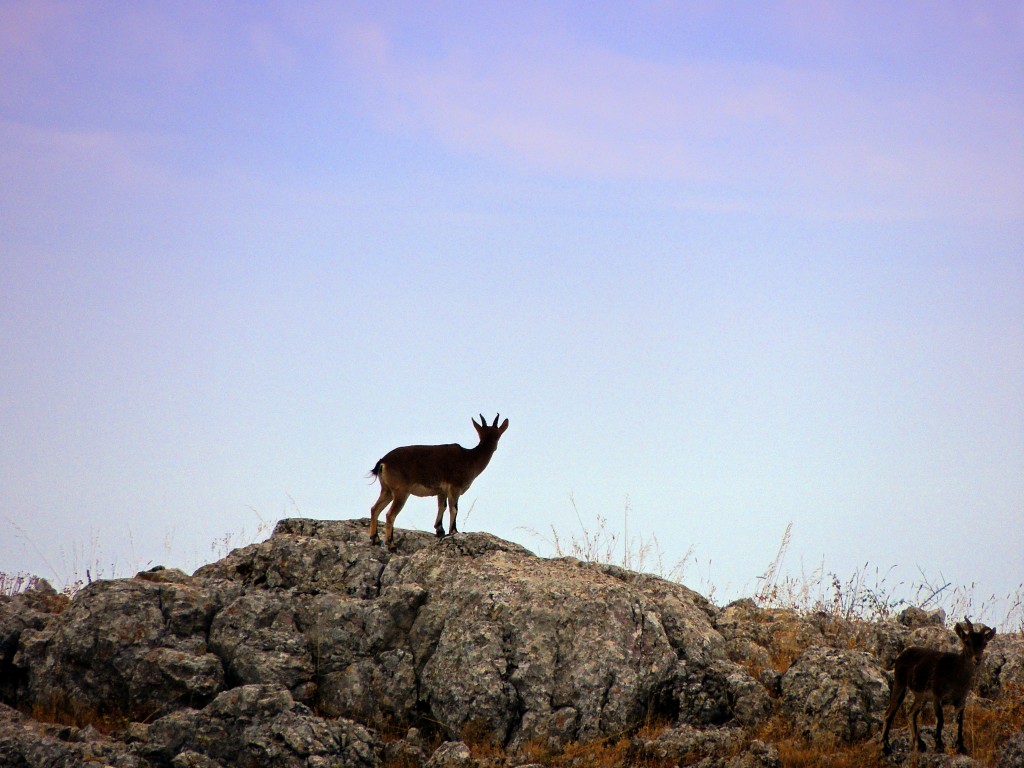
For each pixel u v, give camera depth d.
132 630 62.84
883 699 59.66
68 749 55.19
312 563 69.25
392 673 62.12
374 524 71.88
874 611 75.81
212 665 61.56
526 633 62.00
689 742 56.69
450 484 71.81
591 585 64.19
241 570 70.12
